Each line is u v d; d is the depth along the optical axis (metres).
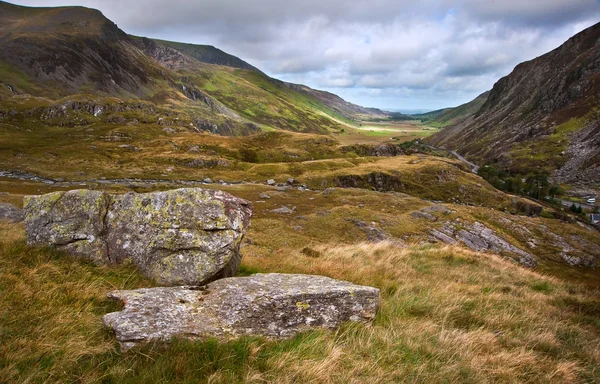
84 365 6.12
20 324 6.75
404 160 193.88
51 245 10.95
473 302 12.54
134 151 165.00
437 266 18.91
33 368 5.65
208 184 120.88
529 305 13.33
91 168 127.81
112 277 10.04
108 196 12.05
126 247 11.09
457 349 8.41
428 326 9.55
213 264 10.51
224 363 6.48
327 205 92.75
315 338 7.83
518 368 8.16
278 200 96.75
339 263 15.89
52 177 109.50
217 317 7.93
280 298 8.30
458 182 163.38
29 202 11.77
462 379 7.30
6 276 8.35
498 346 9.16
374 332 8.62
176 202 11.34
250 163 163.50
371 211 75.31
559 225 101.38
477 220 84.25
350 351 7.63
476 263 21.09
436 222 78.62
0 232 14.48
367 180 149.25
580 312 13.45
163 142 182.12
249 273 12.58
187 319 7.63
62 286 8.70
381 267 16.28
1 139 154.12
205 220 11.02
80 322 7.14
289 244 37.56
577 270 76.31
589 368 8.93
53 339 6.46
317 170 157.75
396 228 68.88
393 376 6.98
